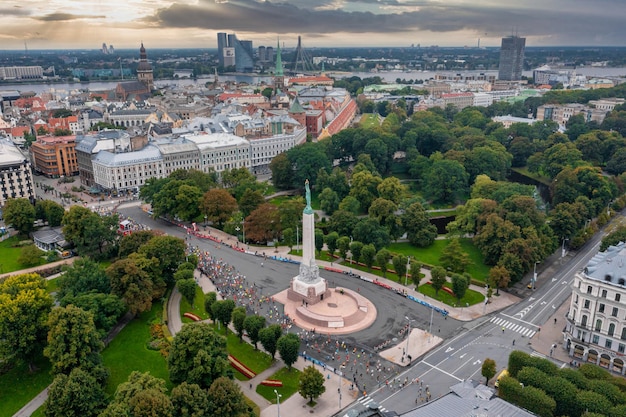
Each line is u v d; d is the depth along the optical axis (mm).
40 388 148375
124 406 119500
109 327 166750
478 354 168250
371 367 161250
